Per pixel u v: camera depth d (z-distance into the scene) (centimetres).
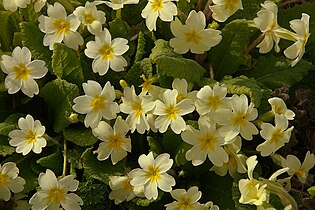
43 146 54
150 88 55
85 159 54
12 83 55
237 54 58
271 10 56
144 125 54
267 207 52
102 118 55
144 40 57
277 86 58
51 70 57
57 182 53
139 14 61
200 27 56
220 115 53
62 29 56
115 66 55
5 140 56
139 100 54
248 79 56
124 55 58
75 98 54
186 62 55
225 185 55
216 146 53
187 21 56
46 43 56
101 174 54
